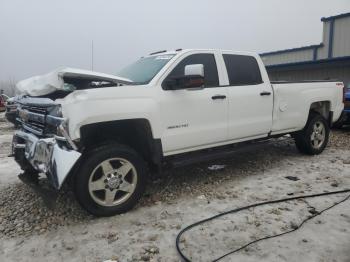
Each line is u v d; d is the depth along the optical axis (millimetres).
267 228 3629
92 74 3891
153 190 4832
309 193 4602
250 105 5324
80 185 3775
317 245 3260
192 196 4582
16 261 3186
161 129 4340
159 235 3562
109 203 3992
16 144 4801
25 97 4531
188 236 3516
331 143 7871
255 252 3178
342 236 3418
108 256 3213
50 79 3855
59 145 3764
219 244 3346
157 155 4344
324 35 17000
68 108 3656
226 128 5055
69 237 3574
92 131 4031
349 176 5316
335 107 6922
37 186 4211
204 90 4781
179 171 5672
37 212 4195
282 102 5836
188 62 4750
